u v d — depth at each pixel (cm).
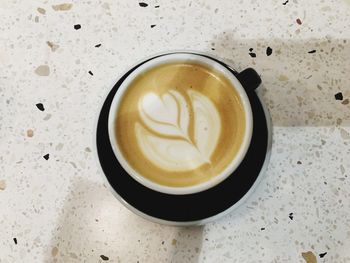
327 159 25
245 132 24
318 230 24
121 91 25
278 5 29
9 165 27
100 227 25
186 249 24
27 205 26
